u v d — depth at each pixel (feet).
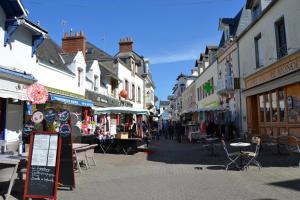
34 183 20.75
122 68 93.40
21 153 26.08
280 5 48.32
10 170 22.72
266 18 53.98
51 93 44.68
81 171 32.07
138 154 50.21
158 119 174.29
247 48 64.13
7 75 32.60
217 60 89.30
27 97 34.24
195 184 25.04
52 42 62.18
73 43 68.64
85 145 34.04
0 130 34.78
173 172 31.09
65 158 23.80
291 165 33.60
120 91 89.30
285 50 48.24
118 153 51.75
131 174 30.45
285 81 46.65
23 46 38.45
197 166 34.83
